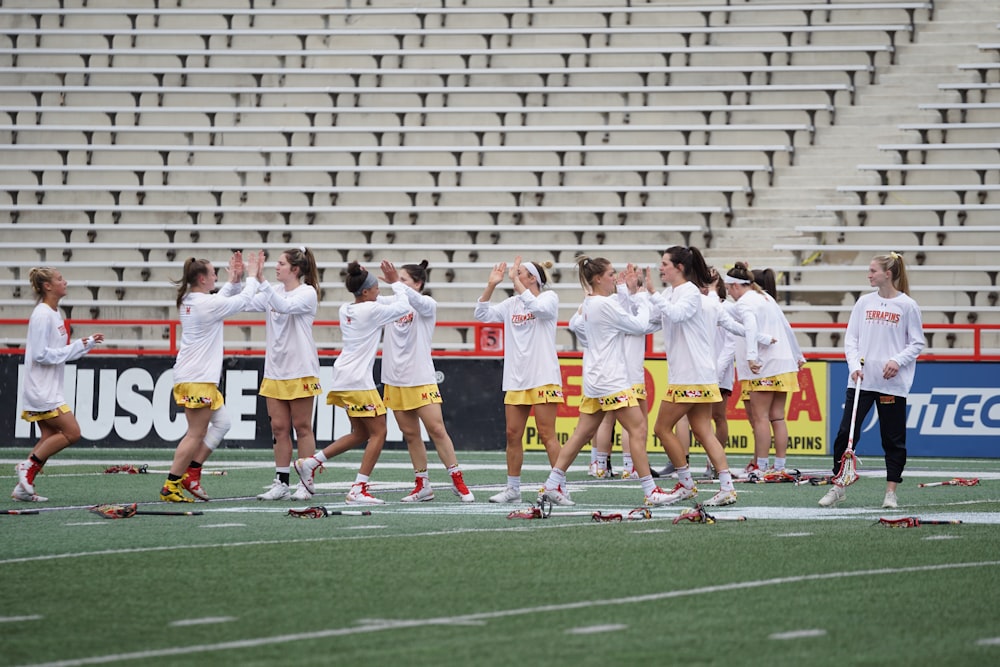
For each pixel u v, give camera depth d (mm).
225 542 30062
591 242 81688
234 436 64062
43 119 91312
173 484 39188
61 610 21750
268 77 92312
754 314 46312
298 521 34438
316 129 88750
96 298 82125
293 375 40094
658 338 75062
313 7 95500
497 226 82438
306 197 85812
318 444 63094
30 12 95062
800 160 83750
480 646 18922
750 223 81500
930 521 33344
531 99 89375
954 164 81812
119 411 64125
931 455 61312
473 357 63812
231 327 79000
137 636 19688
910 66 86688
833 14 89375
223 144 89500
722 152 84312
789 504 39250
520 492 41469
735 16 90750
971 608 21922
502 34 92125
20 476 39312
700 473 53312
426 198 85188
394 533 31828
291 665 17734
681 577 25016
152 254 83812
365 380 38938
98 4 96750
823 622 20734
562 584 24250
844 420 38750
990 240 77750
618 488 45250
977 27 87500
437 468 54375
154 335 80000
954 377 61156
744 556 27703
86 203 86812
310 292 39781
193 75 92750
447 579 24797
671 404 38406
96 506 36031
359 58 92500
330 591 23500
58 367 39781
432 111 88938
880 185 81938
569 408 64125
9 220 86625
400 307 38938
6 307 81250
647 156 85000
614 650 18656
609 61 90500
